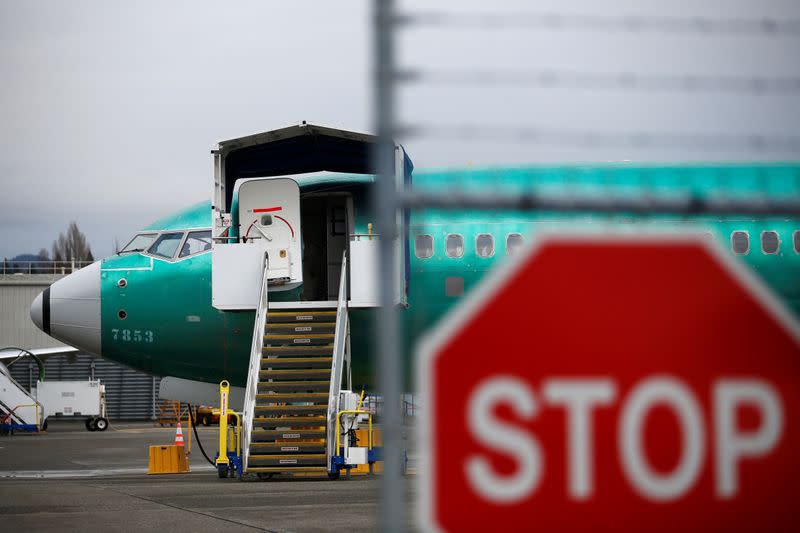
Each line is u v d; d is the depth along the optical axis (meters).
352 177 49.38
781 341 5.51
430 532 5.32
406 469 46.88
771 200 6.86
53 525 26.53
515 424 5.40
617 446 5.41
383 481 6.44
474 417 5.39
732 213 6.84
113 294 49.53
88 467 63.75
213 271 46.38
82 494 36.34
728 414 5.47
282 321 45.44
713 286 5.56
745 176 47.91
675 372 5.49
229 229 48.91
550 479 5.38
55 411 133.25
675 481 5.41
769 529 5.42
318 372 43.59
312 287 50.66
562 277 5.53
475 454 5.37
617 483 5.39
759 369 5.48
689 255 5.56
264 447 42.09
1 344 166.62
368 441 44.25
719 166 48.38
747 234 48.16
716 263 5.56
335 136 46.38
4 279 167.00
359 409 44.69
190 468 58.62
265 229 47.44
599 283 5.49
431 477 5.35
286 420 42.47
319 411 42.44
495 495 5.35
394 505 6.43
